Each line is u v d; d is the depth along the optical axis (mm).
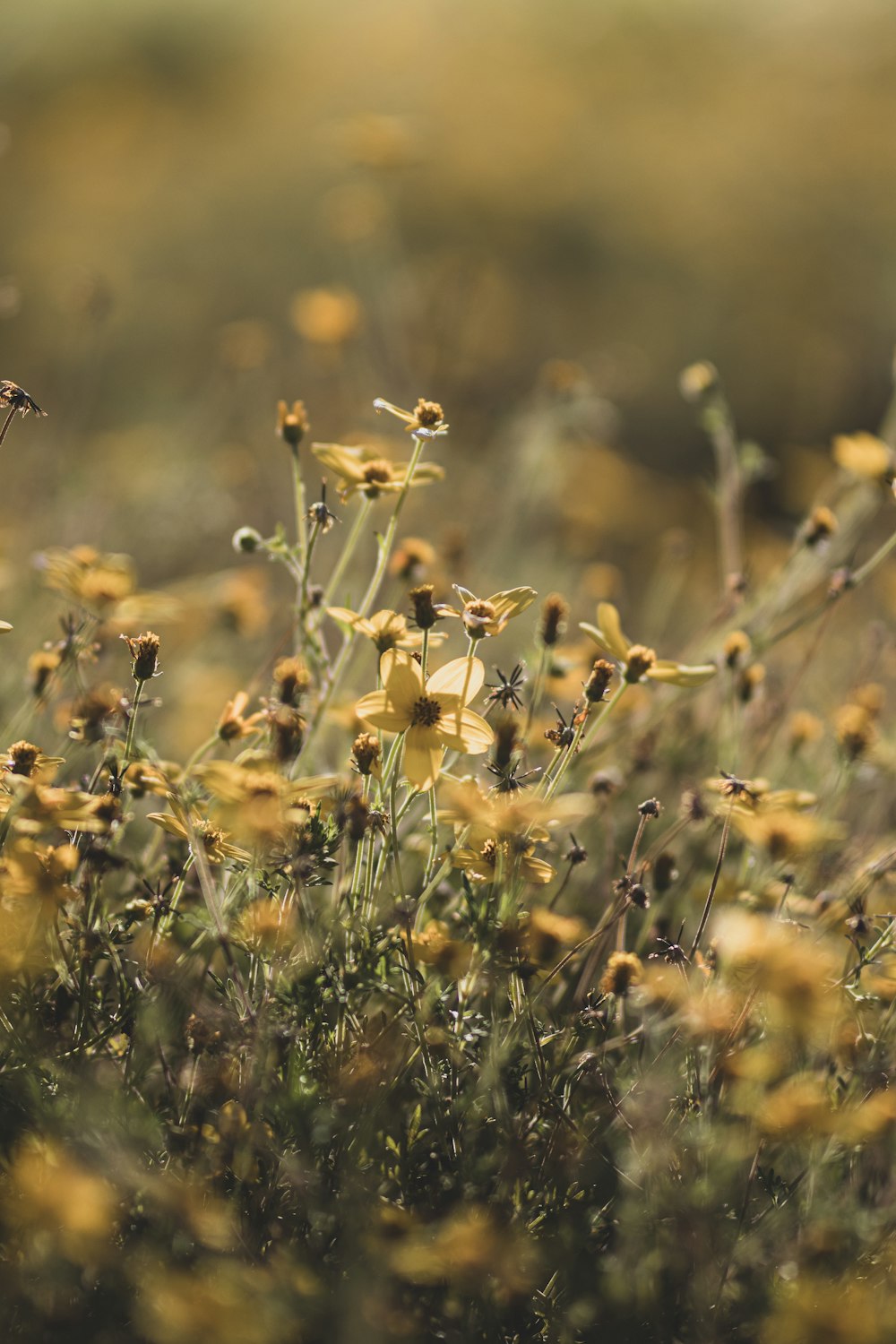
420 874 2240
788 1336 1465
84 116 13734
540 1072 1736
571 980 2152
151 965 1738
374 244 7914
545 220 11211
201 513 4973
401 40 14938
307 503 5281
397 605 2814
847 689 3674
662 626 4406
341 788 1935
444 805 2256
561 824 2217
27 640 3328
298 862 1693
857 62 14672
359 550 4590
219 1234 1467
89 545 4406
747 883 2318
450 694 1787
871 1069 1750
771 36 15188
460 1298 1558
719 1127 1704
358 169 7844
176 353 8609
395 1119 1763
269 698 2166
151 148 12875
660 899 2182
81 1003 1713
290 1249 1569
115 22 15016
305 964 1716
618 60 14734
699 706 3072
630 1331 1582
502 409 6711
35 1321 1452
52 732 2844
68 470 4910
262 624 3803
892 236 11727
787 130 13367
